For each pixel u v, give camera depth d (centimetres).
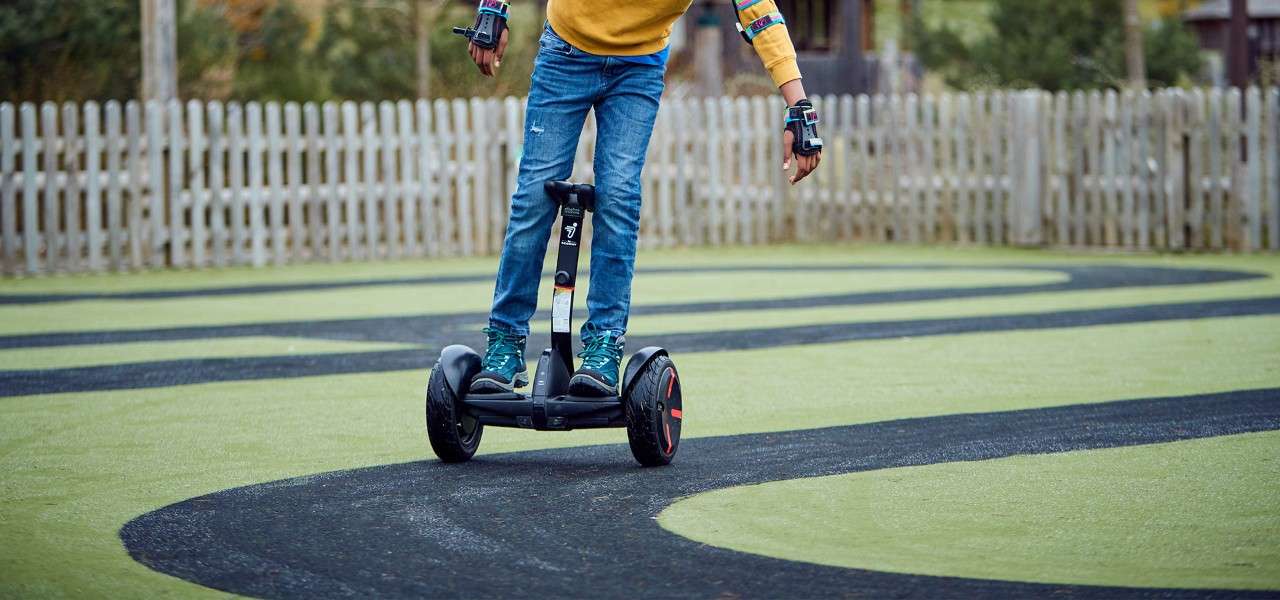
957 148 3419
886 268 2783
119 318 2022
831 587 687
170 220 3053
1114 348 1605
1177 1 8431
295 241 3133
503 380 990
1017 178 3356
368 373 1473
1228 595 666
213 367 1521
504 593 683
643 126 988
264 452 1059
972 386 1357
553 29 981
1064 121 3306
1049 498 873
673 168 3488
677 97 5219
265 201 3109
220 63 3834
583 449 1065
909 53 6969
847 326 1847
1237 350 1568
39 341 1756
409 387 1381
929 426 1145
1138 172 3228
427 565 734
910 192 3475
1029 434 1098
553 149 985
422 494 902
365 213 3209
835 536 785
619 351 991
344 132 3175
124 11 3516
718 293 2306
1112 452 1017
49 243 2906
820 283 2470
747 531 797
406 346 1688
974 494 887
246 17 4372
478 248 3306
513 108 3306
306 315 2041
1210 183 3159
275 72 4122
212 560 747
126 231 3034
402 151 3228
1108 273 2617
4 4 3319
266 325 1920
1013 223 3369
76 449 1073
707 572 715
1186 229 3200
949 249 3325
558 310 983
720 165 3566
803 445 1069
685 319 1945
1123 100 3231
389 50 4756
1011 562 727
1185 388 1320
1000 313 1977
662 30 984
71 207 2914
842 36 6162
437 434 984
